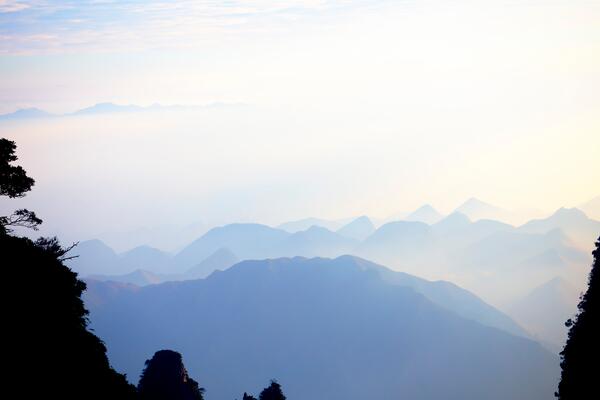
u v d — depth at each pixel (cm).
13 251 7300
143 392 12169
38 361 6594
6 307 6700
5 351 6381
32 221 7881
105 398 7262
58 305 7381
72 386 6825
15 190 7762
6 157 7738
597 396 8100
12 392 6153
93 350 7731
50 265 7619
